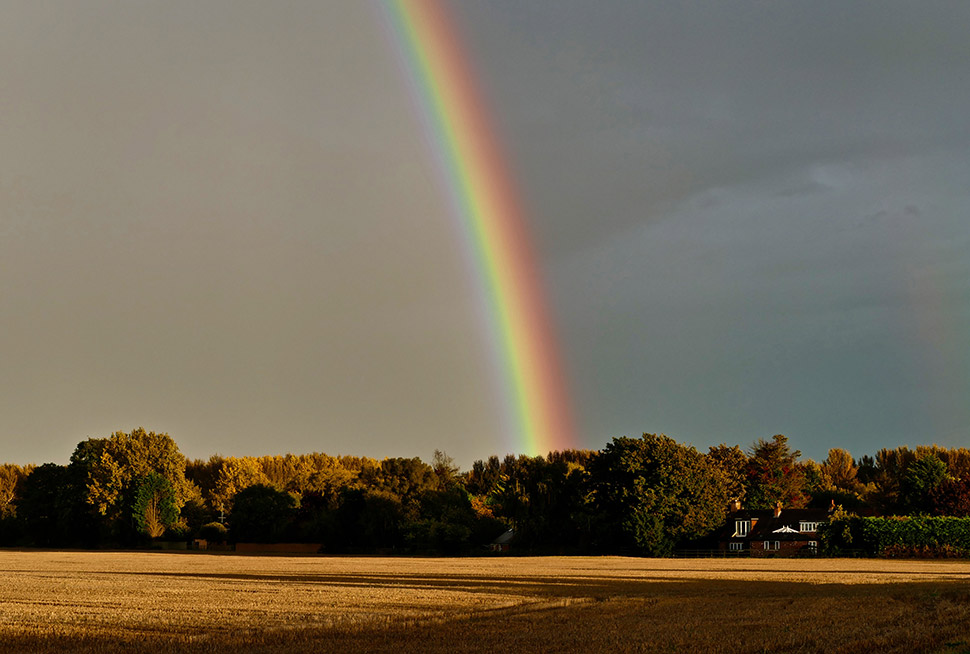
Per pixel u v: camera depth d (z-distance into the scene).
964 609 39.84
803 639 30.08
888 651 27.70
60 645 28.91
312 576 63.88
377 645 28.84
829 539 98.19
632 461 102.19
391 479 122.12
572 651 27.67
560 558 96.94
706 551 102.31
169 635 31.12
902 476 155.12
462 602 42.62
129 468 134.75
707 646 28.62
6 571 72.12
